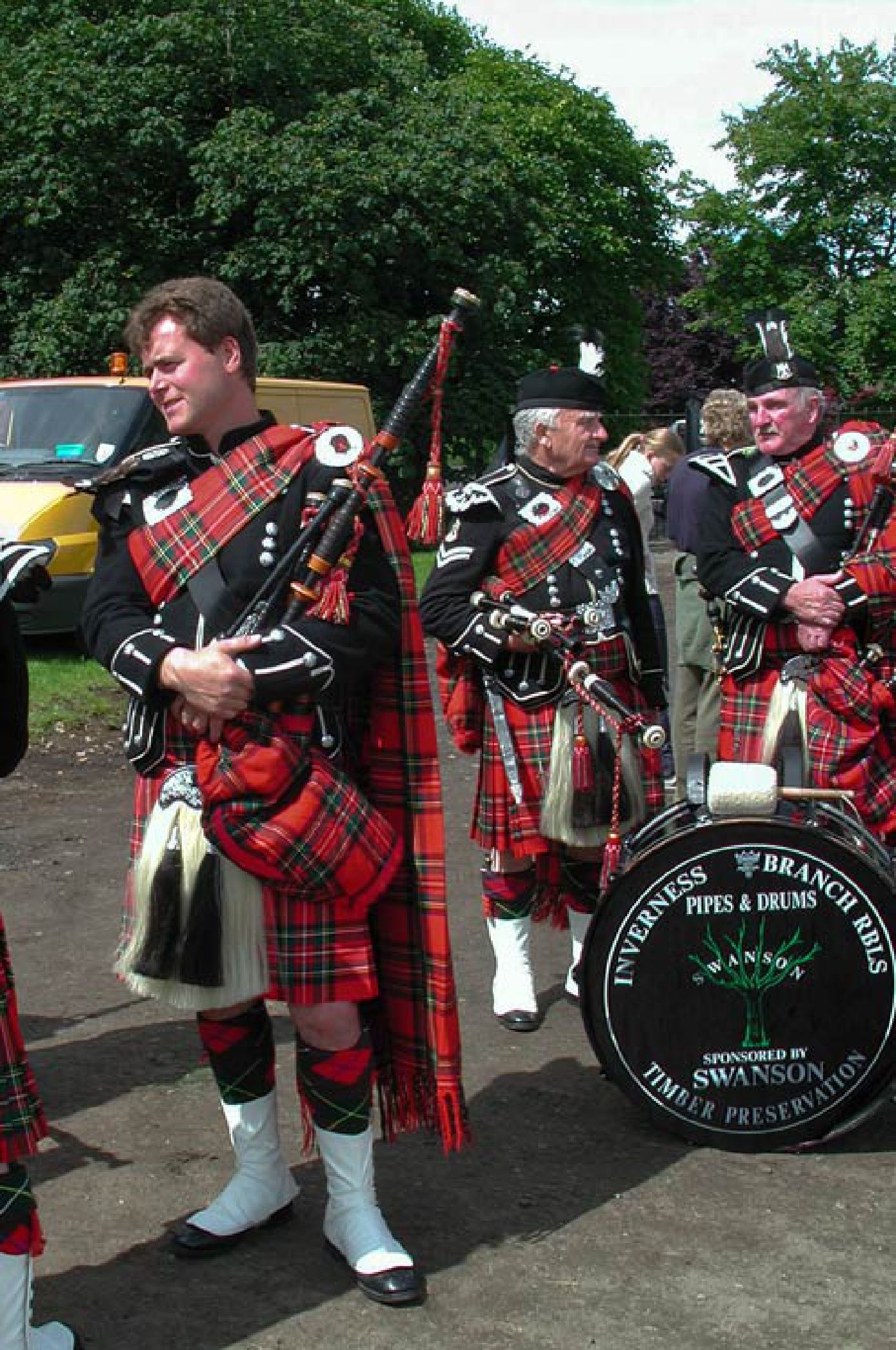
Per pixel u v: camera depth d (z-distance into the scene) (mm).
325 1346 2621
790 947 3297
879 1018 3312
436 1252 2928
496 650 3910
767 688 3914
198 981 2643
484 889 4242
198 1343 2627
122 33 21500
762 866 3273
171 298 2686
